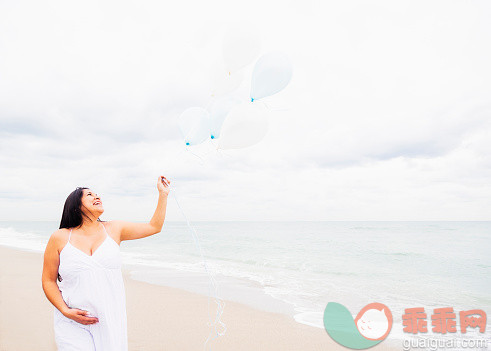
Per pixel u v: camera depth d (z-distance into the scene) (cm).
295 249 1547
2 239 2078
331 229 2791
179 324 482
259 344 410
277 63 287
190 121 293
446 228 2745
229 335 440
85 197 218
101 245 212
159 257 1291
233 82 319
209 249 1562
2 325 471
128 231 234
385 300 649
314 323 493
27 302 591
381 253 1404
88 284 201
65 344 197
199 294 664
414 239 1942
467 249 1519
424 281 872
